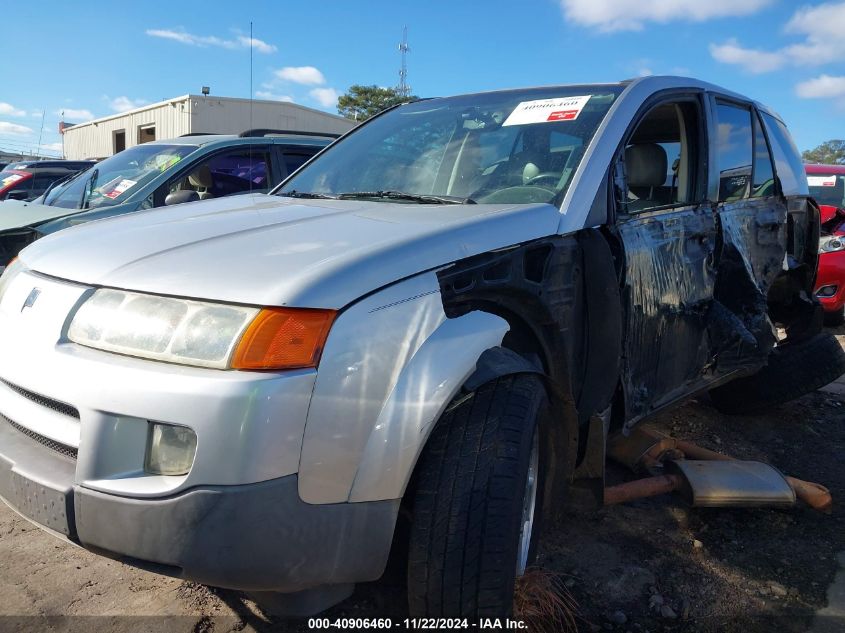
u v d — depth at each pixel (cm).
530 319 237
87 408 174
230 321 171
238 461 161
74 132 2459
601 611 239
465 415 196
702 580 261
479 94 354
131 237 221
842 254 729
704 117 344
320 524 172
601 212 264
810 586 260
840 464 381
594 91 312
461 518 186
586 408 258
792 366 417
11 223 519
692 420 441
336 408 172
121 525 168
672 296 300
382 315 182
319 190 325
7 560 260
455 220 220
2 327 212
